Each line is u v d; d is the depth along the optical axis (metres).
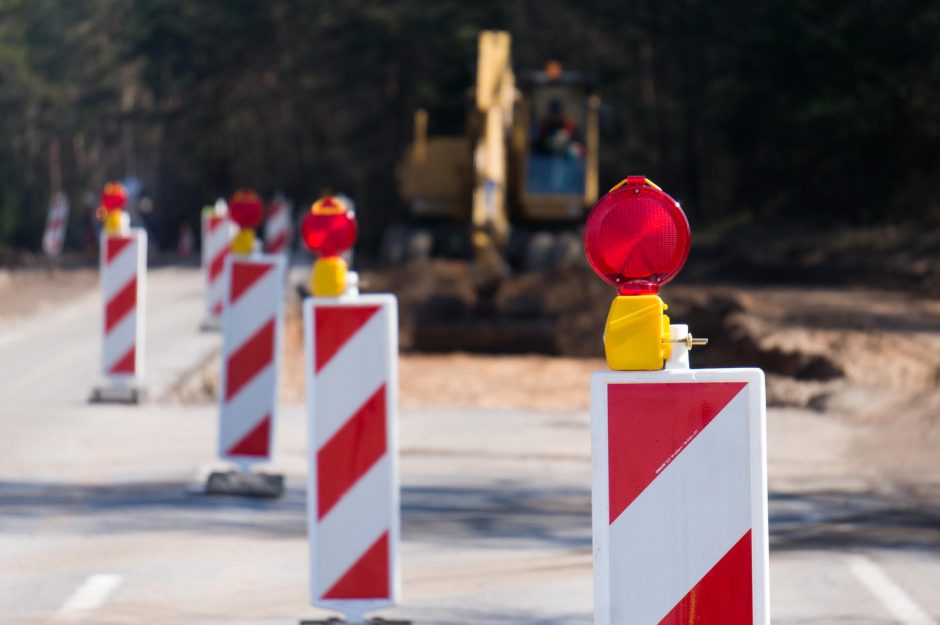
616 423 9.88
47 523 25.22
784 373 50.56
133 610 19.36
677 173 176.38
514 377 50.56
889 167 125.00
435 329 59.44
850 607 20.23
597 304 68.75
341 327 17.84
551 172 83.81
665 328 9.98
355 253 169.25
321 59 188.75
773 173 149.50
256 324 27.84
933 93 116.12
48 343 56.53
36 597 20.05
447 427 37.47
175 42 194.75
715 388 9.80
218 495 27.95
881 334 58.97
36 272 97.31
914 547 24.23
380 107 183.62
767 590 9.80
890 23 116.88
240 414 28.00
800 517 26.88
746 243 123.81
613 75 166.62
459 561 22.83
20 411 38.59
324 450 17.86
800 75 131.12
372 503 17.84
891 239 106.06
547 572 22.05
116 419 37.38
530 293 68.00
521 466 32.00
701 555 9.83
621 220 9.78
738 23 143.62
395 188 177.00
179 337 57.75
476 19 165.88
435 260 89.00
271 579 21.27
